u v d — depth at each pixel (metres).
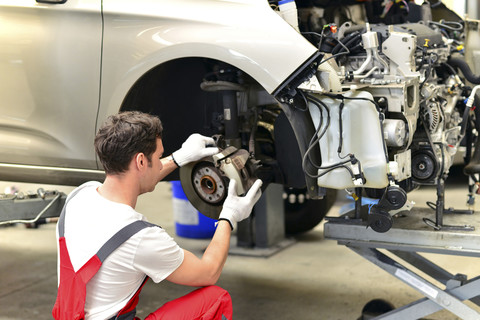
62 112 2.98
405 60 2.57
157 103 2.97
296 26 2.54
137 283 2.01
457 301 2.54
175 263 1.98
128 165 1.99
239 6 2.58
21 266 4.32
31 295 3.77
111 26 2.81
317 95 2.47
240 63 2.48
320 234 4.91
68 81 2.93
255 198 2.40
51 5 2.93
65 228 1.99
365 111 2.38
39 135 3.06
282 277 3.97
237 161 2.56
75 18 2.89
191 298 2.13
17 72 3.04
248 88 2.88
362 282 3.84
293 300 3.59
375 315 3.04
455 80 3.29
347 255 4.37
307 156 2.50
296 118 2.49
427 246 2.53
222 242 2.17
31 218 3.00
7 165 3.15
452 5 3.71
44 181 3.12
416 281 2.62
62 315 1.98
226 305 2.19
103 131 1.99
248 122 2.98
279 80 2.41
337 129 2.44
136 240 1.90
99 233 1.92
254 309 3.47
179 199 4.84
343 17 3.54
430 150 2.70
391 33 2.60
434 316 3.29
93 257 1.90
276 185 4.51
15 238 5.00
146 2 2.77
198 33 2.59
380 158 2.38
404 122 2.49
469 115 3.10
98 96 2.88
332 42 2.79
